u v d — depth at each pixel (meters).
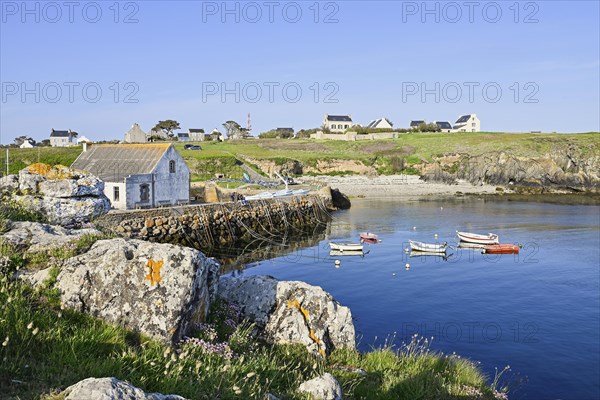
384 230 54.25
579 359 20.19
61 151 79.81
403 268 36.03
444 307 26.77
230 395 7.73
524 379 18.39
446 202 82.12
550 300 28.28
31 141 141.12
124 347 8.32
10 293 8.70
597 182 99.94
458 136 139.38
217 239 45.31
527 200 84.94
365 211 71.00
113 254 9.85
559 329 23.53
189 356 8.67
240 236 48.34
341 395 8.91
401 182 105.50
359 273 34.31
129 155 48.28
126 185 43.12
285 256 40.16
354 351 12.80
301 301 12.63
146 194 45.31
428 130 167.00
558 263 37.88
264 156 109.12
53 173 15.52
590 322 24.59
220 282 13.55
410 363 13.30
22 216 13.70
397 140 135.88
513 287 31.02
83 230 13.14
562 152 106.19
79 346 7.84
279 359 10.90
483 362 19.73
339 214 67.88
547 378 18.50
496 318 25.06
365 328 23.14
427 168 111.88
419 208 74.25
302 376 10.08
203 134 157.38
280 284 12.91
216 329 10.93
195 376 8.09
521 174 104.38
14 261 10.23
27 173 15.12
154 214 40.22
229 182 79.31
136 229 38.19
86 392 5.81
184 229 41.91
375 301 27.72
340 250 42.03
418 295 29.03
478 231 53.09
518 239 48.41
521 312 26.09
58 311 8.95
